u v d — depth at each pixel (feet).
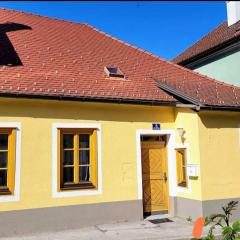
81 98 33.27
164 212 38.42
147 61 46.85
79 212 33.30
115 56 45.42
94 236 29.99
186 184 36.37
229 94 38.96
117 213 34.86
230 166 35.94
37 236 30.35
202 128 35.14
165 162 38.83
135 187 35.91
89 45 46.34
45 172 32.37
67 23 51.83
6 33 41.45
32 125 32.30
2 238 29.84
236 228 13.96
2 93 30.17
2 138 31.63
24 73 34.50
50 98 32.12
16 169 31.32
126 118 36.35
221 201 34.88
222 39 51.49
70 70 38.01
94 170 34.40
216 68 51.34
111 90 36.29
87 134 34.91
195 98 34.96
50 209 32.19
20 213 31.04
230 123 36.68
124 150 35.86
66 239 29.19
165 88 39.27
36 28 45.91
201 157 34.68
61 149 33.42
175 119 38.60
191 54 57.36
